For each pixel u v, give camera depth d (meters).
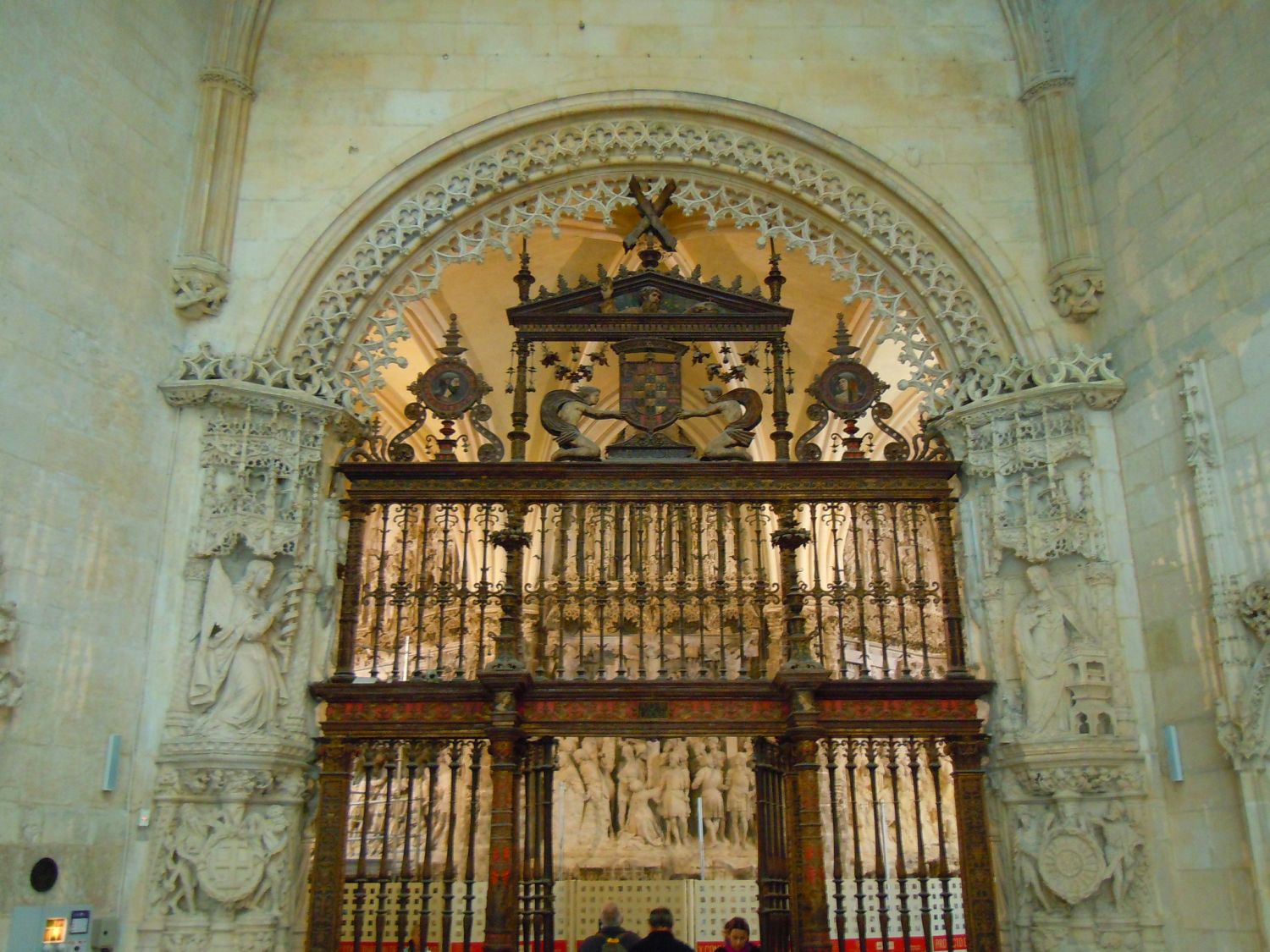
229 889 9.61
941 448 11.63
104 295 10.34
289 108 12.27
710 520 11.65
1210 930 9.41
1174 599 10.14
